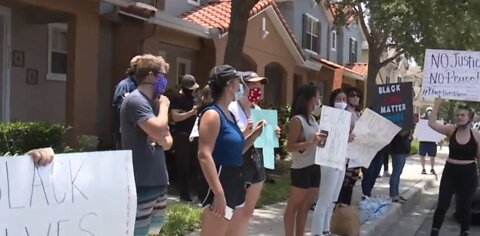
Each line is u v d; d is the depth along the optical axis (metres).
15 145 7.98
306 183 6.36
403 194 11.81
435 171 17.02
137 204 4.41
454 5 12.21
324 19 28.44
